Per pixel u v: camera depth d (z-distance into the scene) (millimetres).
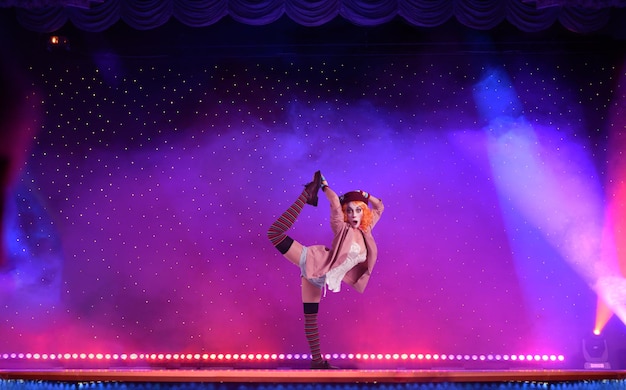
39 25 7570
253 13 7613
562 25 8258
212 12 7621
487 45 8617
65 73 8633
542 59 8695
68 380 5477
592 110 8633
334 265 6172
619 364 8141
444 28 8570
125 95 8648
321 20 7605
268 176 8570
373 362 8156
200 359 8125
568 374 5672
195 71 8688
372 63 8703
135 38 8617
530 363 8211
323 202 8539
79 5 7281
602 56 8648
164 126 8625
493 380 5551
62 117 8594
